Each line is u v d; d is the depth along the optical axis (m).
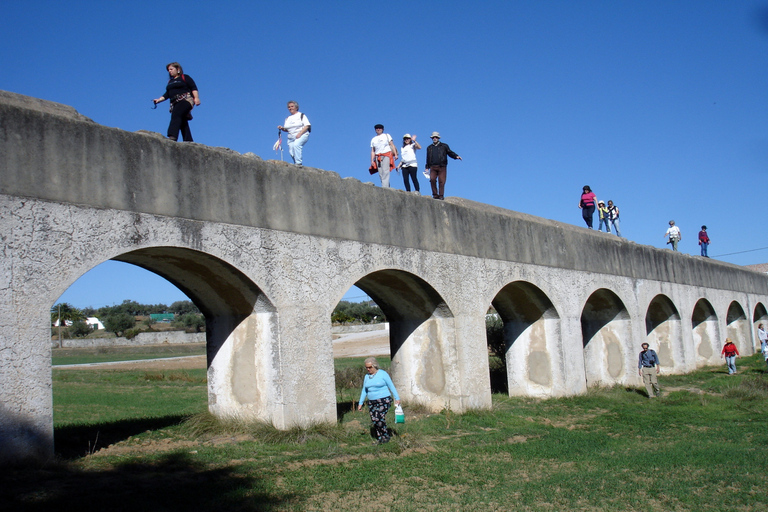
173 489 5.77
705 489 6.71
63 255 6.36
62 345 54.47
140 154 7.14
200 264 7.98
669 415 11.93
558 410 12.16
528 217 14.17
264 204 8.37
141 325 72.56
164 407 13.38
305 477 6.53
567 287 14.23
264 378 8.45
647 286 17.64
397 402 8.51
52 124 6.46
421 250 10.66
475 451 8.39
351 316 67.88
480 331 11.64
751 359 23.36
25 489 5.44
